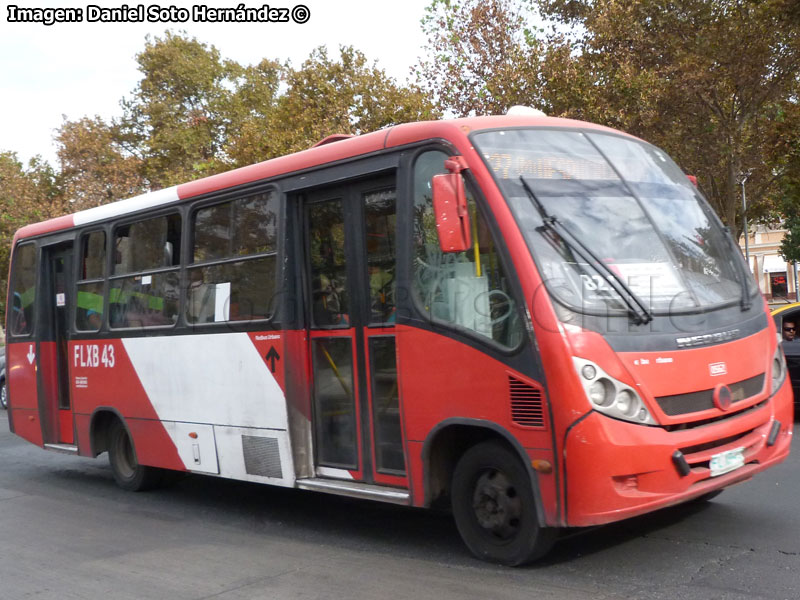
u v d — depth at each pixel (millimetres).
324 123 24562
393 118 24375
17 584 5785
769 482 7203
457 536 6266
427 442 5523
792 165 16641
